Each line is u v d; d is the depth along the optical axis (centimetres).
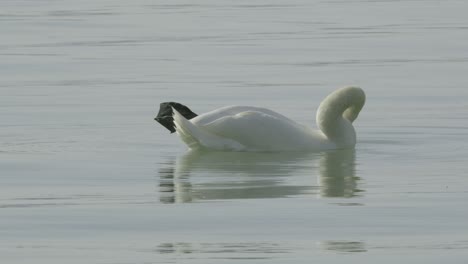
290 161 1627
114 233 1203
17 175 1532
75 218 1269
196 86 2411
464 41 3125
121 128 1927
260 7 4116
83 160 1641
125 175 1532
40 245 1152
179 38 3247
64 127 1933
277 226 1230
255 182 1477
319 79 2498
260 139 1686
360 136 1844
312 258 1102
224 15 3844
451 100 2203
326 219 1261
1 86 2417
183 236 1189
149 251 1128
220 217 1274
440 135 1847
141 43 3138
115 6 4147
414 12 3916
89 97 2264
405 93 2295
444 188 1426
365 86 2400
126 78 2527
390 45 3061
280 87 2392
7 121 1989
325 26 3512
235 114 1711
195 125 1688
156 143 1788
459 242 1156
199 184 1466
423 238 1174
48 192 1418
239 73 2589
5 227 1230
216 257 1108
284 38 3228
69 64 2747
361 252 1123
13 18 3747
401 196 1379
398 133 1870
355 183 1467
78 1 4334
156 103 2197
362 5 4178
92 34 3350
